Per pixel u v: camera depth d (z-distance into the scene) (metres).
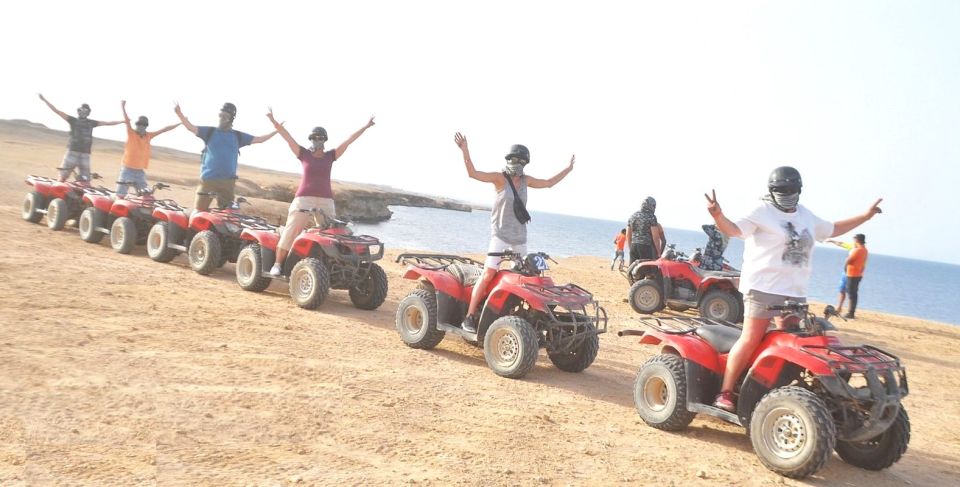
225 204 12.95
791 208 5.98
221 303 10.16
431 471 4.90
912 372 11.76
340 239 10.84
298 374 6.95
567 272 23.12
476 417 6.33
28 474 3.98
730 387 6.29
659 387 6.82
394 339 9.38
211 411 5.55
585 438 6.12
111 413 5.19
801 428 5.52
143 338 7.50
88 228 14.90
